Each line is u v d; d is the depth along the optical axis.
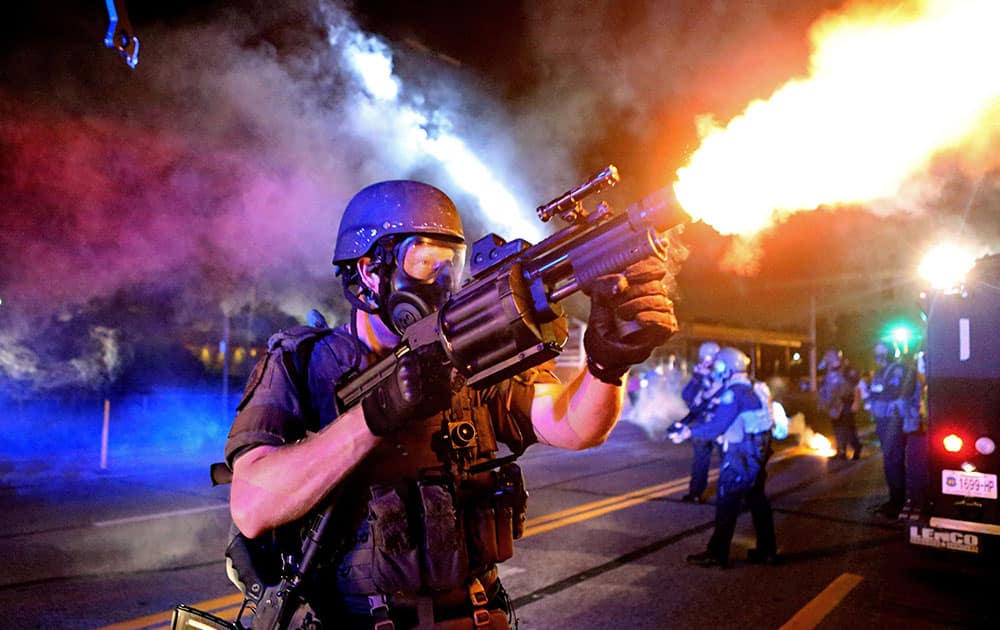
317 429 1.53
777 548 5.86
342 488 1.47
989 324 4.88
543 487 8.55
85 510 7.11
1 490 8.27
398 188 1.65
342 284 1.71
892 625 4.18
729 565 5.34
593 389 1.48
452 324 1.25
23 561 5.28
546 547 5.81
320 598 1.46
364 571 1.45
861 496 8.24
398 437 1.51
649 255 1.15
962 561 4.96
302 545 1.48
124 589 4.66
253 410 1.46
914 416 6.92
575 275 1.20
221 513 6.97
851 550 5.83
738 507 5.32
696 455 7.71
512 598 4.59
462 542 1.46
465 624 1.47
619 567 5.26
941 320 5.06
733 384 5.42
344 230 1.68
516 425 1.72
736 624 4.16
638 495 8.05
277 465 1.33
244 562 1.58
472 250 1.36
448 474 1.52
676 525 6.61
